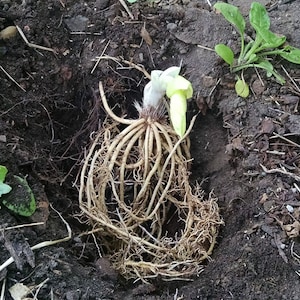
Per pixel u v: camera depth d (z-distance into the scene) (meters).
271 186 0.45
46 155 0.48
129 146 0.46
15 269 0.38
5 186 0.40
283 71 0.51
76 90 0.52
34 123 0.49
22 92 0.49
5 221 0.40
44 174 0.47
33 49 0.51
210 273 0.42
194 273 0.43
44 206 0.43
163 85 0.45
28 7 0.53
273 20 0.54
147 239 0.48
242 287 0.40
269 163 0.47
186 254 0.45
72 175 0.50
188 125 0.51
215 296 0.40
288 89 0.50
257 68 0.51
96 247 0.46
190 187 0.48
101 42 0.52
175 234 0.48
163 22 0.53
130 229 0.46
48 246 0.41
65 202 0.47
